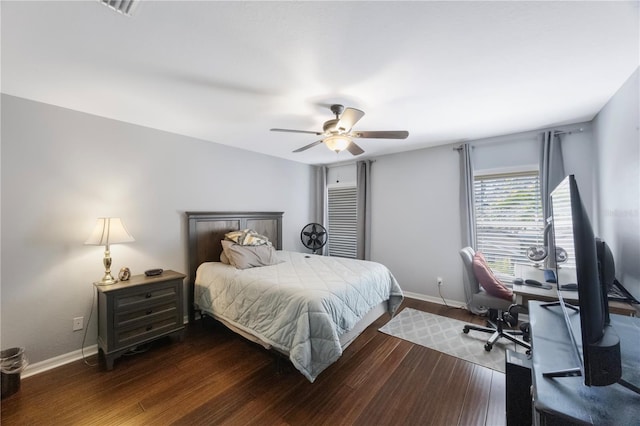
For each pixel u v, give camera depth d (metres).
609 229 2.25
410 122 2.77
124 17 1.25
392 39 1.42
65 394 1.86
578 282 0.93
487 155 3.39
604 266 1.19
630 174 1.87
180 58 1.60
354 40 1.43
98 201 2.52
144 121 2.69
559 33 1.38
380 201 4.35
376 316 2.75
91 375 2.09
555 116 2.61
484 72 1.77
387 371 2.13
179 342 2.64
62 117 2.31
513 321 2.22
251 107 2.33
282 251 4.03
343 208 4.94
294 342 1.85
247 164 3.94
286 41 1.44
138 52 1.53
